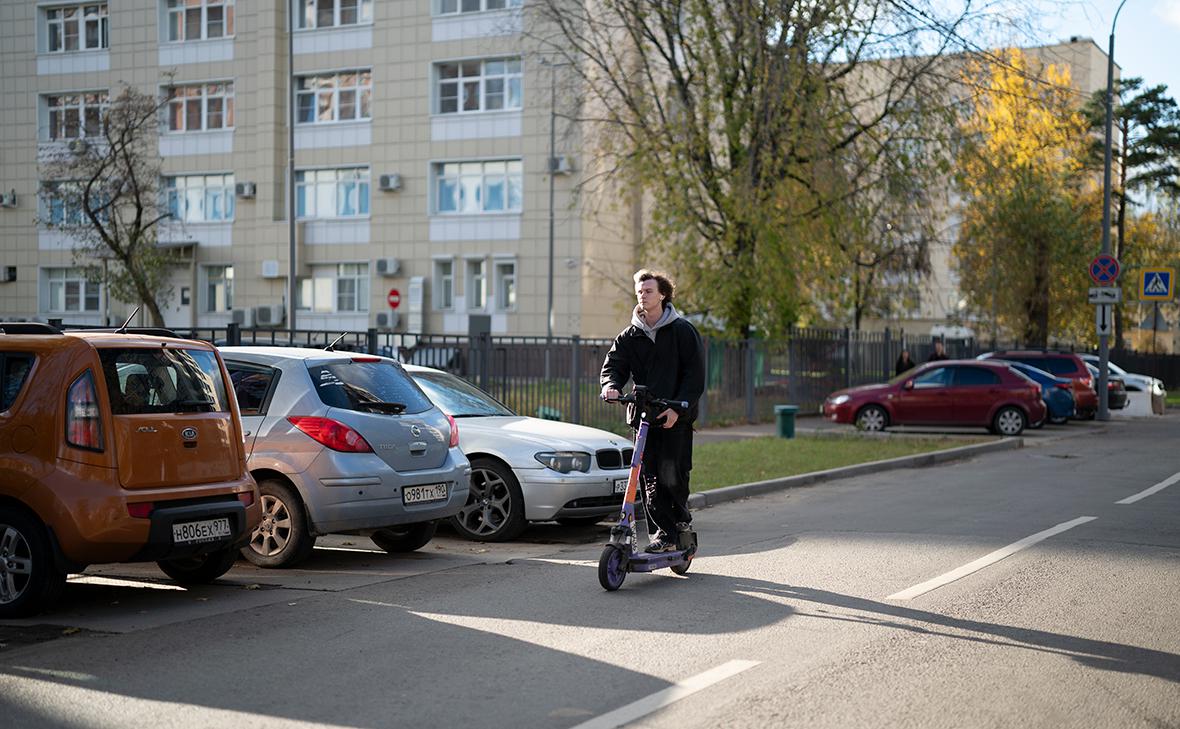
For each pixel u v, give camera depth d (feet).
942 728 17.12
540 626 23.84
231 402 28.27
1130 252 174.29
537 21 93.50
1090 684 19.54
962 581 28.76
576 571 30.86
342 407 31.68
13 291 168.66
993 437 80.64
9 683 19.57
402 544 35.12
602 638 22.72
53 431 25.09
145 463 25.70
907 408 85.87
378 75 149.79
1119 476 56.08
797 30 85.15
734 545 35.19
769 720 17.44
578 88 92.53
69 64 164.66
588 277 142.31
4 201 166.91
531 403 65.05
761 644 22.18
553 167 137.90
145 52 160.56
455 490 33.71
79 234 133.18
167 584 29.27
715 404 87.76
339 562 33.14
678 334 28.40
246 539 28.09
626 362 28.66
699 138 88.28
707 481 50.52
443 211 148.15
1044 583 28.50
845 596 26.89
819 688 19.15
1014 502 45.47
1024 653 21.61
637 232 150.41
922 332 211.20
